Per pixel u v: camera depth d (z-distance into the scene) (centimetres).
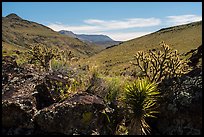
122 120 920
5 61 1077
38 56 1456
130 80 1168
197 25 13512
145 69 1088
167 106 901
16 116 812
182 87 909
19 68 1022
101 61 11225
